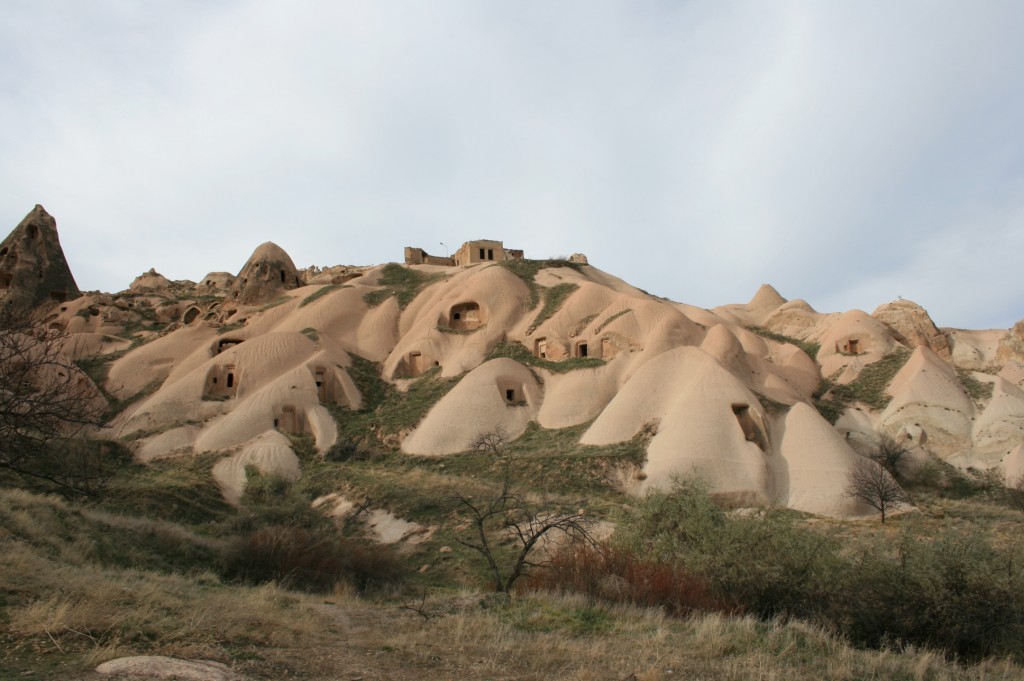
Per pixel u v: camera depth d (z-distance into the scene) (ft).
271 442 143.74
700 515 59.06
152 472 126.41
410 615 44.88
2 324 53.11
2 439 48.55
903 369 176.35
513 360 173.27
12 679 24.16
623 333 174.50
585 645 36.81
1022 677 36.96
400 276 241.14
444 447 146.10
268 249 238.27
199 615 36.01
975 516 107.86
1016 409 154.20
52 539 54.03
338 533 102.58
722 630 40.24
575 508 97.91
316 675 29.89
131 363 185.47
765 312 257.14
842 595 47.34
